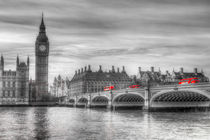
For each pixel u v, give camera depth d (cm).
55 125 8556
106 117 10969
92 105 19875
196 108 12619
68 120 10050
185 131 7069
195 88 9588
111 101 15750
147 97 12075
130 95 14088
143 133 6869
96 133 6975
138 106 15588
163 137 6369
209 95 9112
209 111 12412
